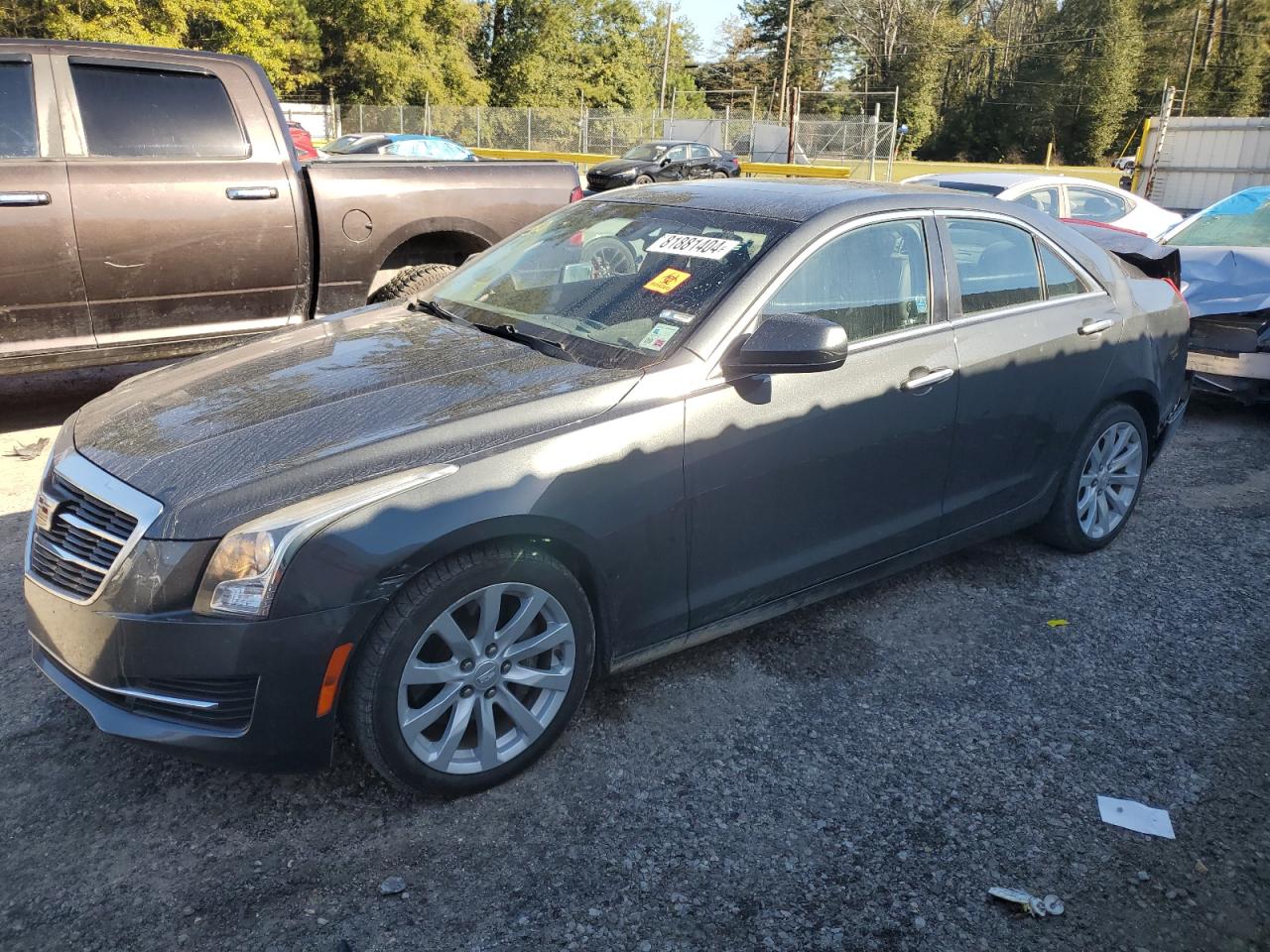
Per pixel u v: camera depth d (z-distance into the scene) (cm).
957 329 367
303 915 236
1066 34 7038
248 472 256
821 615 388
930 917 240
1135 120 7281
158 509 250
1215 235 746
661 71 7419
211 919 234
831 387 328
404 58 4256
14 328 511
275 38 3744
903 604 398
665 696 330
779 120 5781
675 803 279
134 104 537
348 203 597
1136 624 386
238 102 569
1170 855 262
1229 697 337
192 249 552
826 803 280
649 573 299
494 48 5266
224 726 249
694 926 236
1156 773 297
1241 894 249
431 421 274
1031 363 388
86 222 517
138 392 323
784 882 251
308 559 241
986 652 363
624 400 290
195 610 242
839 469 336
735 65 8000
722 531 312
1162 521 490
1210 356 632
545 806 276
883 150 3556
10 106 503
